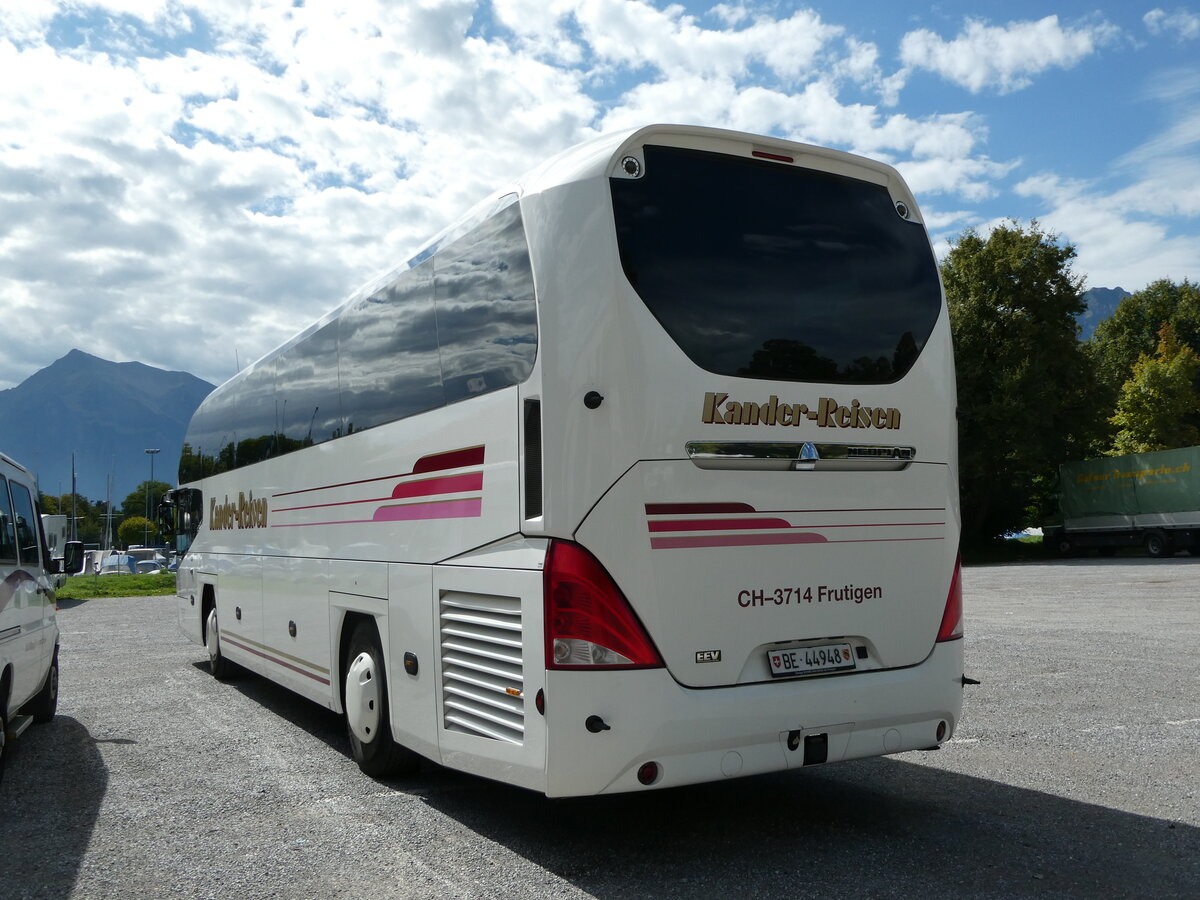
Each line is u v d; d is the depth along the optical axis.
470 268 5.32
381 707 6.34
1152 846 4.75
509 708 4.69
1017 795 5.72
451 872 4.64
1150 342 61.25
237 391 10.51
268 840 5.21
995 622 14.87
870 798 5.76
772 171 5.04
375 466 6.41
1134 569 27.41
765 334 4.80
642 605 4.42
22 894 4.46
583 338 4.48
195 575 12.22
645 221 4.64
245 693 10.37
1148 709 8.05
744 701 4.56
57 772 6.87
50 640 8.59
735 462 4.65
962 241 41.31
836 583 4.91
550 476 4.44
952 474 5.37
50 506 109.38
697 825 5.32
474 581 5.00
